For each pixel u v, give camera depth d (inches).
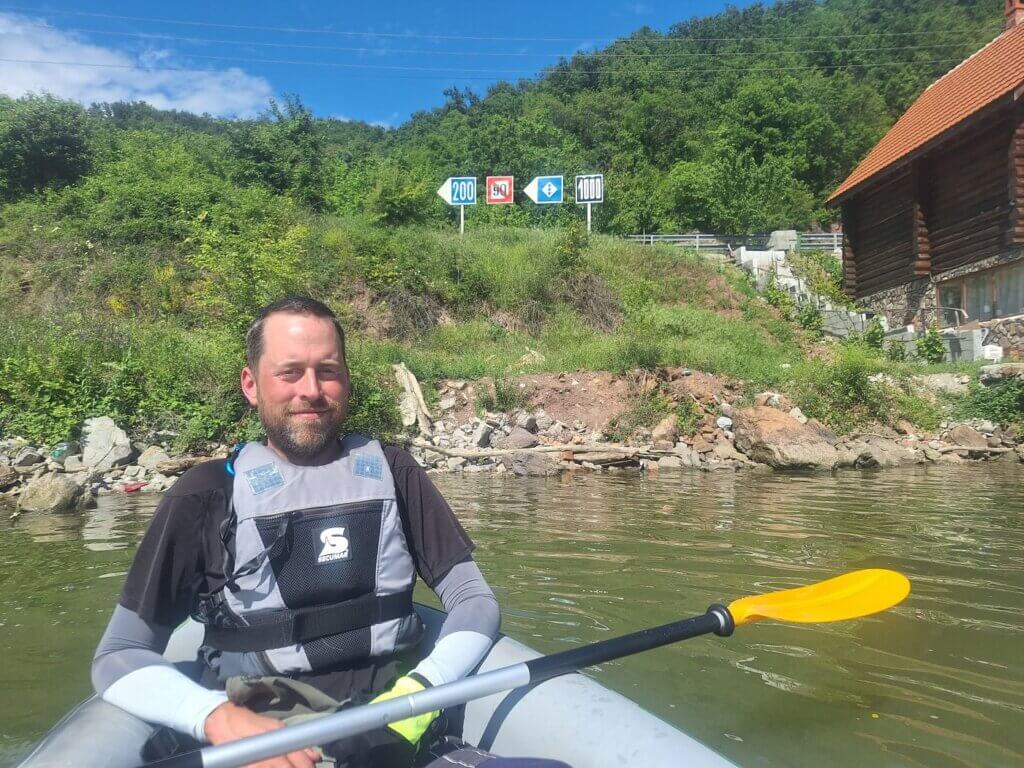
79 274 527.2
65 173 705.6
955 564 163.0
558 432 399.2
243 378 75.7
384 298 562.9
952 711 91.5
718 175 1218.0
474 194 800.9
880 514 228.1
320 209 800.3
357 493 69.1
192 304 508.7
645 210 1212.5
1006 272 559.8
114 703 59.9
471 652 67.0
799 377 461.7
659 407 421.4
